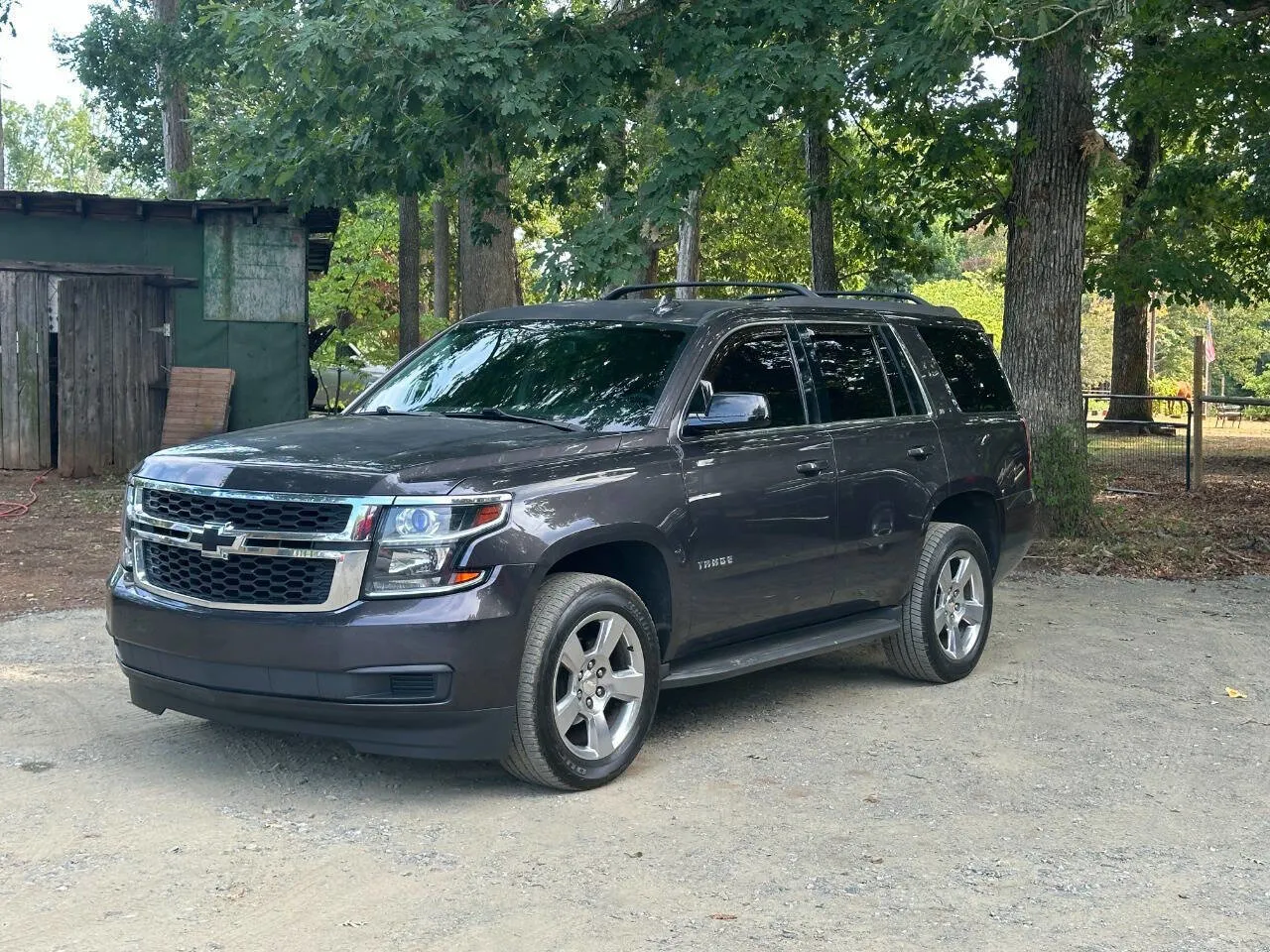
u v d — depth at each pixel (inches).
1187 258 866.1
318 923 155.4
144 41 855.1
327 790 205.5
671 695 274.1
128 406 673.0
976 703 270.1
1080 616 366.9
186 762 218.2
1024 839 190.4
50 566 411.2
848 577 259.0
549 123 403.2
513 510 196.9
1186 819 201.2
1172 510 593.6
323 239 778.2
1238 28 579.5
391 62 397.1
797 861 179.3
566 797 204.5
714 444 231.9
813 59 401.7
